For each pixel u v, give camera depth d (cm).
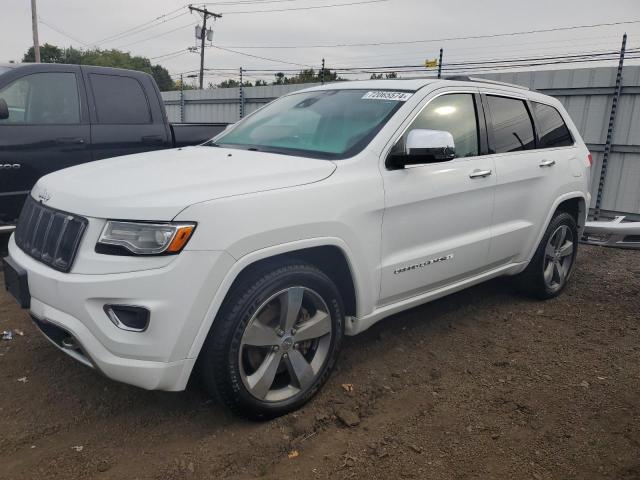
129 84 660
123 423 304
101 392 334
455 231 393
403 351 402
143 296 256
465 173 395
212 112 1683
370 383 354
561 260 532
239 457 277
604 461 281
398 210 346
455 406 330
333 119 381
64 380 346
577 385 359
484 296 525
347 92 412
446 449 288
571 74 967
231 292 283
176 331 261
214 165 319
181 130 704
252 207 277
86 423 303
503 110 453
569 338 436
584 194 527
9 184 569
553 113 519
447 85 403
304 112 407
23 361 368
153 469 267
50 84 598
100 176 307
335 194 312
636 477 269
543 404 334
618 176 941
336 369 371
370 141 347
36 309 288
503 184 429
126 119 650
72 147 604
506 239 440
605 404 336
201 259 261
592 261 689
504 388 353
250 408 295
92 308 263
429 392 346
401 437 297
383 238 341
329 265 336
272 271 291
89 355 268
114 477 261
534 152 474
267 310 298
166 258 258
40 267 288
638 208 925
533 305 507
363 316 342
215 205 267
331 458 279
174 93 1802
